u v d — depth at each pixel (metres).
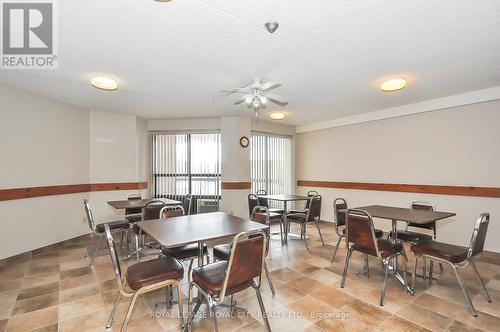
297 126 6.46
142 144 5.48
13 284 2.66
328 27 2.00
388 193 4.63
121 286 1.79
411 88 3.50
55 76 3.02
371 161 4.89
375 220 4.71
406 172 4.38
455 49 2.38
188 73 2.94
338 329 1.93
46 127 3.84
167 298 2.21
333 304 2.29
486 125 3.54
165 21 1.91
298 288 2.59
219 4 1.71
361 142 5.07
